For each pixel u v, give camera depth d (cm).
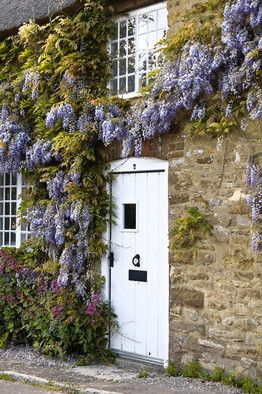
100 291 805
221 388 641
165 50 713
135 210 781
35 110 895
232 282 664
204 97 695
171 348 719
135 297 774
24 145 914
